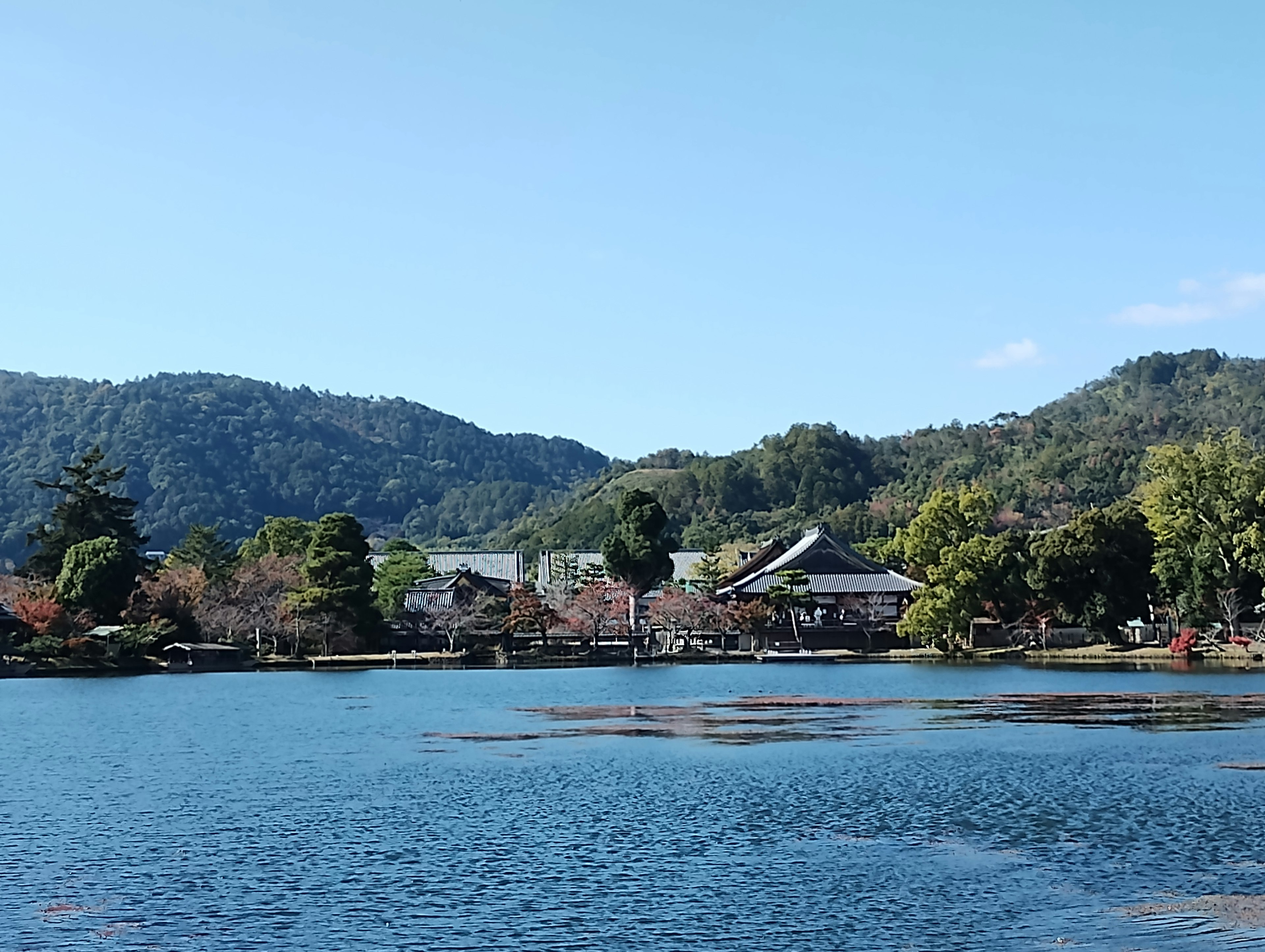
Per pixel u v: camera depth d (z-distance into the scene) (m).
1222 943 29.47
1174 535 146.50
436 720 86.88
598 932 31.31
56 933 31.81
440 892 35.19
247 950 30.31
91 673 143.75
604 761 61.88
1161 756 59.06
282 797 51.84
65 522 167.50
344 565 167.38
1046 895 33.78
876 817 45.03
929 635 165.62
